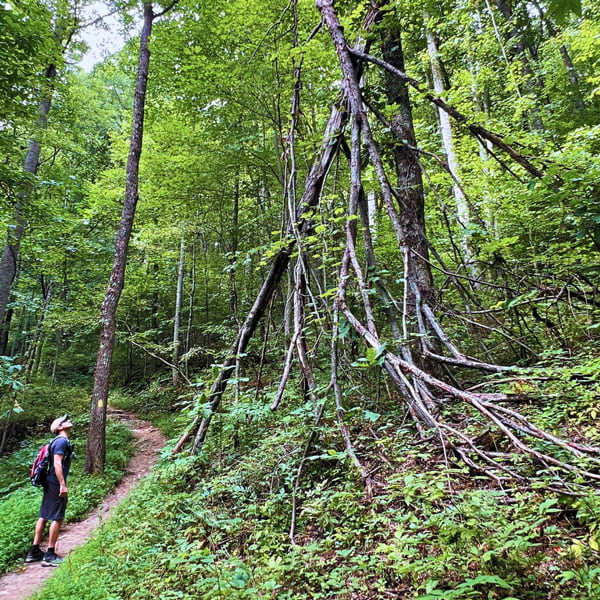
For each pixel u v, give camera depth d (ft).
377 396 14.76
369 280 13.76
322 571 7.71
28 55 23.57
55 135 35.63
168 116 36.04
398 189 15.93
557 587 5.34
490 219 21.53
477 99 34.83
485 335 16.88
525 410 10.77
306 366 13.82
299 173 32.40
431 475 7.98
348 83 13.10
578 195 11.33
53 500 16.46
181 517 12.28
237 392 16.26
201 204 38.42
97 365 28.43
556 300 13.47
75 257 37.99
